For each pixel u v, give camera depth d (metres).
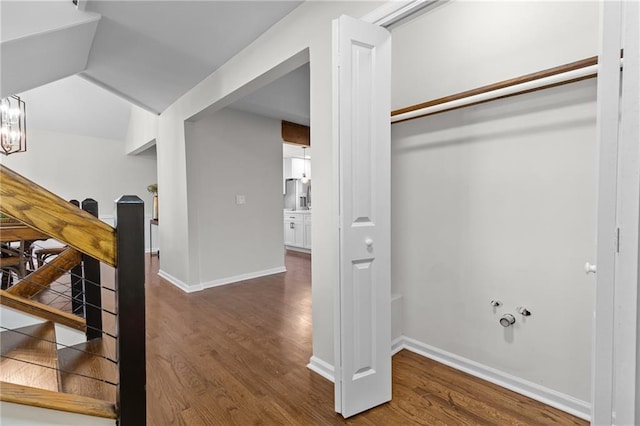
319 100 1.92
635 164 0.68
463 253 1.98
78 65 2.80
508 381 1.78
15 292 2.03
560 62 1.55
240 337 2.46
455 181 2.01
